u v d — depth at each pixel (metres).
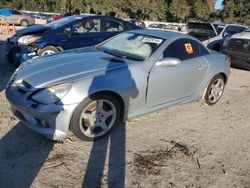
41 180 3.43
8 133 4.38
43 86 3.99
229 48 10.04
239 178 3.81
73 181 3.47
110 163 3.86
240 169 4.00
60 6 52.72
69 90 3.95
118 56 4.98
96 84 4.10
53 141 4.24
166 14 59.00
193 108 6.03
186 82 5.39
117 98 4.40
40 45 7.86
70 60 4.63
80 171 3.65
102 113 4.29
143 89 4.65
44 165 3.71
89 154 4.02
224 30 12.36
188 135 4.83
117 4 55.72
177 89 5.27
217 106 6.32
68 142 4.25
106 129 4.40
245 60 9.66
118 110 4.45
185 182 3.63
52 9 52.91
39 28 8.39
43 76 4.16
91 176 3.58
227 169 3.98
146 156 4.09
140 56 4.93
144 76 4.64
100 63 4.55
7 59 8.35
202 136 4.85
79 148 4.14
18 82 4.26
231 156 4.30
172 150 4.31
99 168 3.74
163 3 58.16
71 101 3.93
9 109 5.24
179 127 5.08
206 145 4.56
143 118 5.28
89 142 4.30
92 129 4.24
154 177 3.66
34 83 4.07
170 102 5.28
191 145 4.51
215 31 12.48
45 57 4.93
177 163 4.00
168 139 4.62
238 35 9.97
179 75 5.18
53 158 3.86
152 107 4.96
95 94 4.11
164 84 4.96
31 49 7.78
